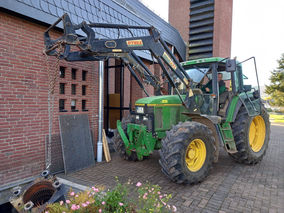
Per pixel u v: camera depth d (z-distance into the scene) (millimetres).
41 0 4109
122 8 7125
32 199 2357
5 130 3590
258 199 3197
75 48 4805
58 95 4465
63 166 4465
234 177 4113
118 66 6871
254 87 5062
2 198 3482
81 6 5219
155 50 3578
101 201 2178
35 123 4035
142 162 5078
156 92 4855
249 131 4957
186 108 4121
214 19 16828
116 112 7742
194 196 3283
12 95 3674
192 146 3811
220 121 4141
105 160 5258
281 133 10594
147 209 2188
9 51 3627
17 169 3768
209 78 5078
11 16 3648
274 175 4242
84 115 5004
